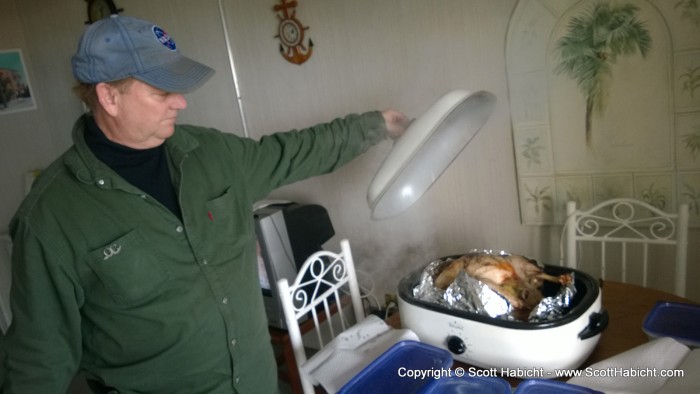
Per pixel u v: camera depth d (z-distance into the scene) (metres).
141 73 0.92
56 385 1.00
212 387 1.14
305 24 2.17
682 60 1.49
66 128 3.29
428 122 1.10
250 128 2.54
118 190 1.03
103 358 1.08
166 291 1.05
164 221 1.06
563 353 1.04
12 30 3.17
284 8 2.20
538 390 0.97
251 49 2.38
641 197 1.67
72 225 0.98
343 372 1.20
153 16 2.63
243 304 1.18
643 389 0.94
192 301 1.08
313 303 1.57
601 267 1.76
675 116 1.54
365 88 2.11
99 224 1.00
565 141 1.74
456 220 2.06
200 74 1.00
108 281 1.00
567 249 1.68
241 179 1.25
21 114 3.23
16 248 0.96
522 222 1.90
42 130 3.34
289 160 1.35
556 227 1.85
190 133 1.24
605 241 1.67
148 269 1.03
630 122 1.61
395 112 1.45
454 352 1.17
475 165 1.95
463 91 1.12
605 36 1.57
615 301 1.39
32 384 0.98
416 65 1.96
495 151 1.89
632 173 1.65
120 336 1.05
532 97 1.75
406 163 1.09
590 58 1.61
